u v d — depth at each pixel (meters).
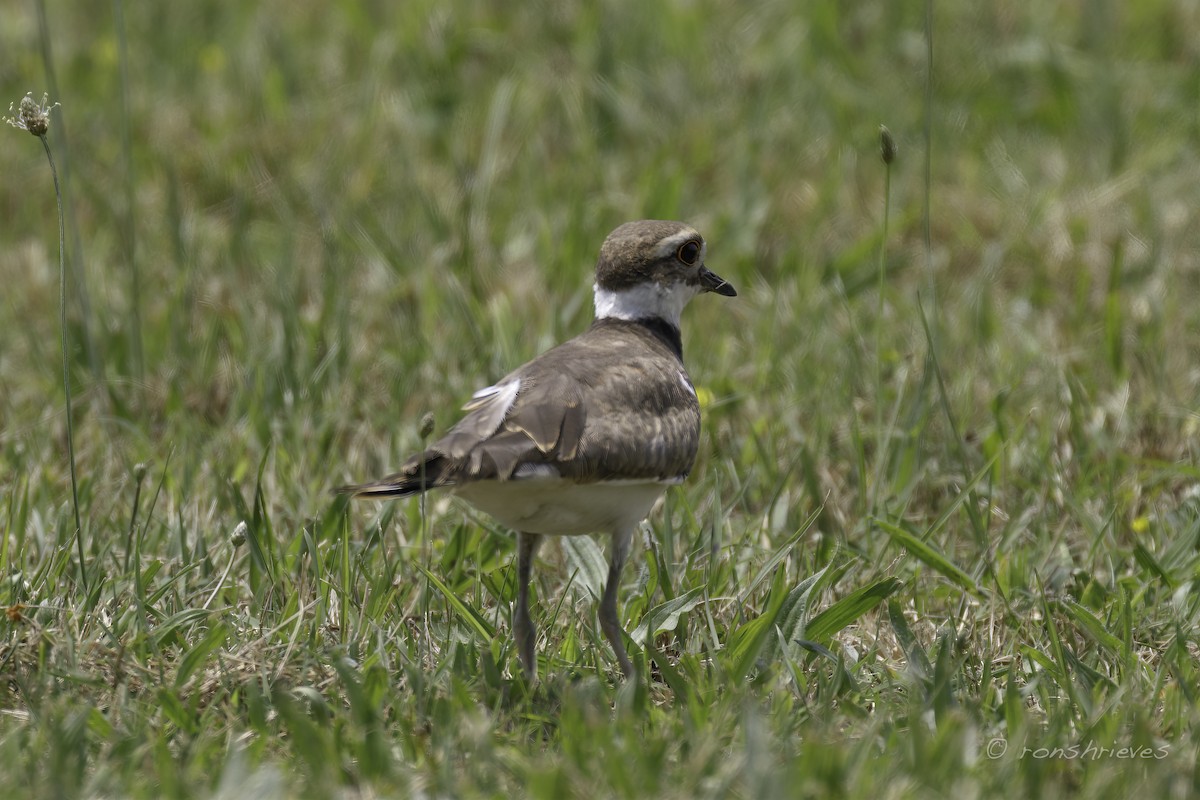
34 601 9.04
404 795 7.18
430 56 18.44
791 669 8.48
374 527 10.16
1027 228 15.59
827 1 19.05
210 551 10.07
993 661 9.02
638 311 9.94
